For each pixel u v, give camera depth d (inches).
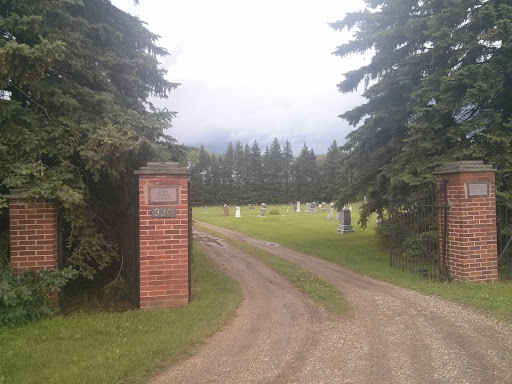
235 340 184.5
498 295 242.2
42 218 222.4
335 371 147.6
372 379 139.9
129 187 273.6
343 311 229.3
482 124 345.4
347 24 486.0
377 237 514.9
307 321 213.2
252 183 2957.7
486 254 283.1
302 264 400.8
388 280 311.3
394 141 447.2
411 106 414.0
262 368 152.2
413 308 229.3
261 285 310.0
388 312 223.9
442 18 361.7
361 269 357.4
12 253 219.0
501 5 331.3
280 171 3009.4
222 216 1310.3
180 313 220.7
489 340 172.9
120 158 252.7
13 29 224.5
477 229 281.1
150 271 236.7
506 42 328.5
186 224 241.1
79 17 272.7
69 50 255.6
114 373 142.5
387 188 426.9
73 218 231.9
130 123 272.4
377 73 480.7
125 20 337.1
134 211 249.3
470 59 364.5
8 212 233.3
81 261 250.1
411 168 384.8
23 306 202.7
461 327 191.6
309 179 2977.4
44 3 233.1
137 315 217.5
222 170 3009.4
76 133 241.6
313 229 760.3
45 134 230.4
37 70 221.1
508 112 382.9
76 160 258.1
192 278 328.8
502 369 143.8
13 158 220.5
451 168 289.9
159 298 237.6
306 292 281.7
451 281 290.2
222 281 317.7
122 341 175.5
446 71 347.9
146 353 160.9
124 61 306.8
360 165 481.4
